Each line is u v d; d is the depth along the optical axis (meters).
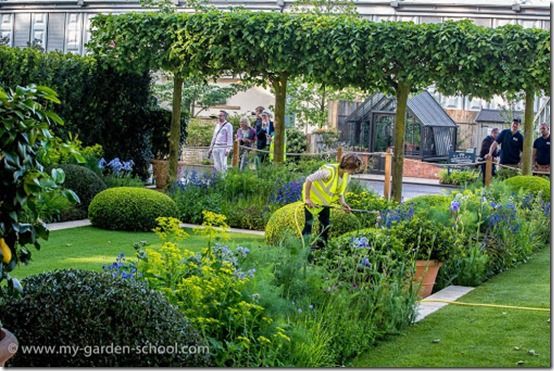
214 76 18.14
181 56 17.50
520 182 16.64
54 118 4.79
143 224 13.84
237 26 17.12
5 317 5.18
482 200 12.47
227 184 16.14
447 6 27.38
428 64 16.72
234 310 6.35
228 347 6.08
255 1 28.38
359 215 13.43
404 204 13.45
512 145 20.30
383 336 7.88
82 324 5.14
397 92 17.39
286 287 7.39
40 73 17.19
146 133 19.62
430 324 8.47
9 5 31.22
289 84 27.78
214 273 6.70
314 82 17.72
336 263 8.24
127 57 18.00
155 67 17.89
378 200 14.10
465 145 31.81
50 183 4.68
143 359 5.14
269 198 15.76
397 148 17.36
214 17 17.31
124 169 17.52
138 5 29.14
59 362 5.11
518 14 26.55
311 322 6.96
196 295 6.27
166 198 14.26
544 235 14.37
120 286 5.36
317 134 28.19
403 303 8.30
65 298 5.23
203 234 7.68
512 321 8.66
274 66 17.09
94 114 18.16
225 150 20.08
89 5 29.98
